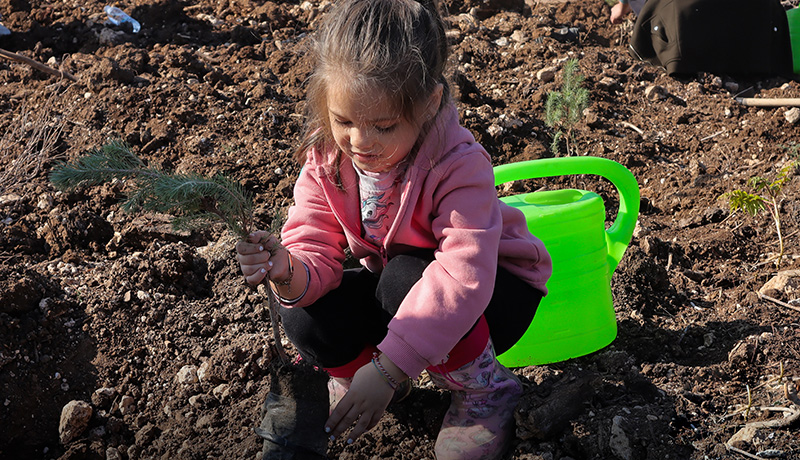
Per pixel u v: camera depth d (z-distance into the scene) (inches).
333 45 65.3
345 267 105.8
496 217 71.7
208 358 95.9
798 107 165.3
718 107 170.2
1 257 110.8
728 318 100.1
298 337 75.3
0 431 88.5
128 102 147.3
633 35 193.5
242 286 107.5
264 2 199.5
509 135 148.7
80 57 164.1
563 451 76.3
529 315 78.7
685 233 124.9
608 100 172.6
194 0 202.2
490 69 179.8
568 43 195.0
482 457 75.2
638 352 94.6
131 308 102.0
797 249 114.8
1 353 92.0
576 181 141.0
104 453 87.8
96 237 117.3
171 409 91.0
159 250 111.9
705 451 75.1
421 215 72.9
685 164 149.5
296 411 71.4
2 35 170.7
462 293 67.3
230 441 84.6
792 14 189.9
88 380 94.4
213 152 138.2
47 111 145.0
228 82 161.0
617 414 77.6
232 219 67.9
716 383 86.7
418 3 68.8
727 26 183.6
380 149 66.2
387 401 67.8
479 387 75.5
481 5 211.3
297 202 79.7
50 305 99.0
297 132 145.3
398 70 63.9
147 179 68.6
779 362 88.0
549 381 79.3
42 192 124.6
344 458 81.4
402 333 67.0
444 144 71.2
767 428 76.8
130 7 185.5
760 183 116.3
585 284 89.7
